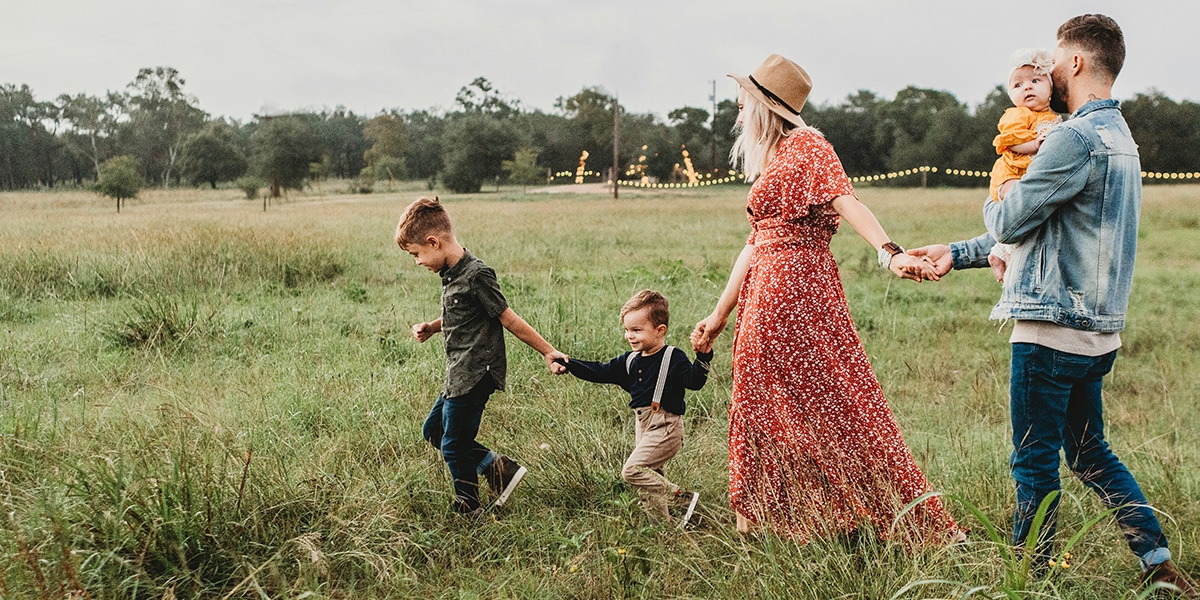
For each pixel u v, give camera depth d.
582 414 4.61
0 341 6.24
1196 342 7.20
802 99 3.10
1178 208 23.20
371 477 3.61
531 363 5.44
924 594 2.58
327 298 8.66
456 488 3.46
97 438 3.89
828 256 3.09
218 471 3.31
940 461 3.96
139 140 102.44
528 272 11.35
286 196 63.78
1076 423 3.01
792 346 3.03
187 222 20.34
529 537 3.26
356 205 42.41
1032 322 2.82
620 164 89.25
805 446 3.04
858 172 84.69
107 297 8.70
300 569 2.81
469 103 118.69
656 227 20.50
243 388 4.98
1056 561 2.77
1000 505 3.39
